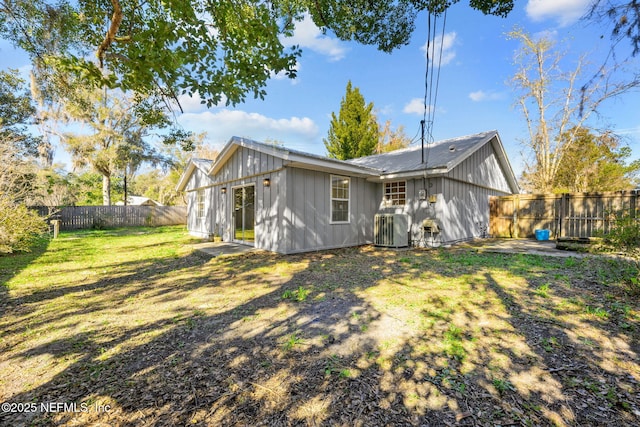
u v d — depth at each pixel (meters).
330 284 4.66
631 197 8.33
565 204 9.66
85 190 20.62
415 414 1.76
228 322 3.21
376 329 2.95
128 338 2.84
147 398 1.95
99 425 1.71
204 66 3.68
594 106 10.58
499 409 1.79
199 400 1.92
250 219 8.96
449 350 2.50
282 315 3.39
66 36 5.93
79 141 16.80
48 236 11.68
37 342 2.77
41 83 9.21
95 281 5.02
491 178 11.98
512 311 3.32
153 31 3.24
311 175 7.99
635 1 3.72
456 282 4.59
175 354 2.53
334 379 2.13
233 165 9.46
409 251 7.99
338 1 5.88
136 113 7.17
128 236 12.18
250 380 2.13
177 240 10.71
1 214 7.09
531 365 2.25
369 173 8.66
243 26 3.62
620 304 3.39
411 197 9.24
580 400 1.85
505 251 7.34
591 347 2.49
